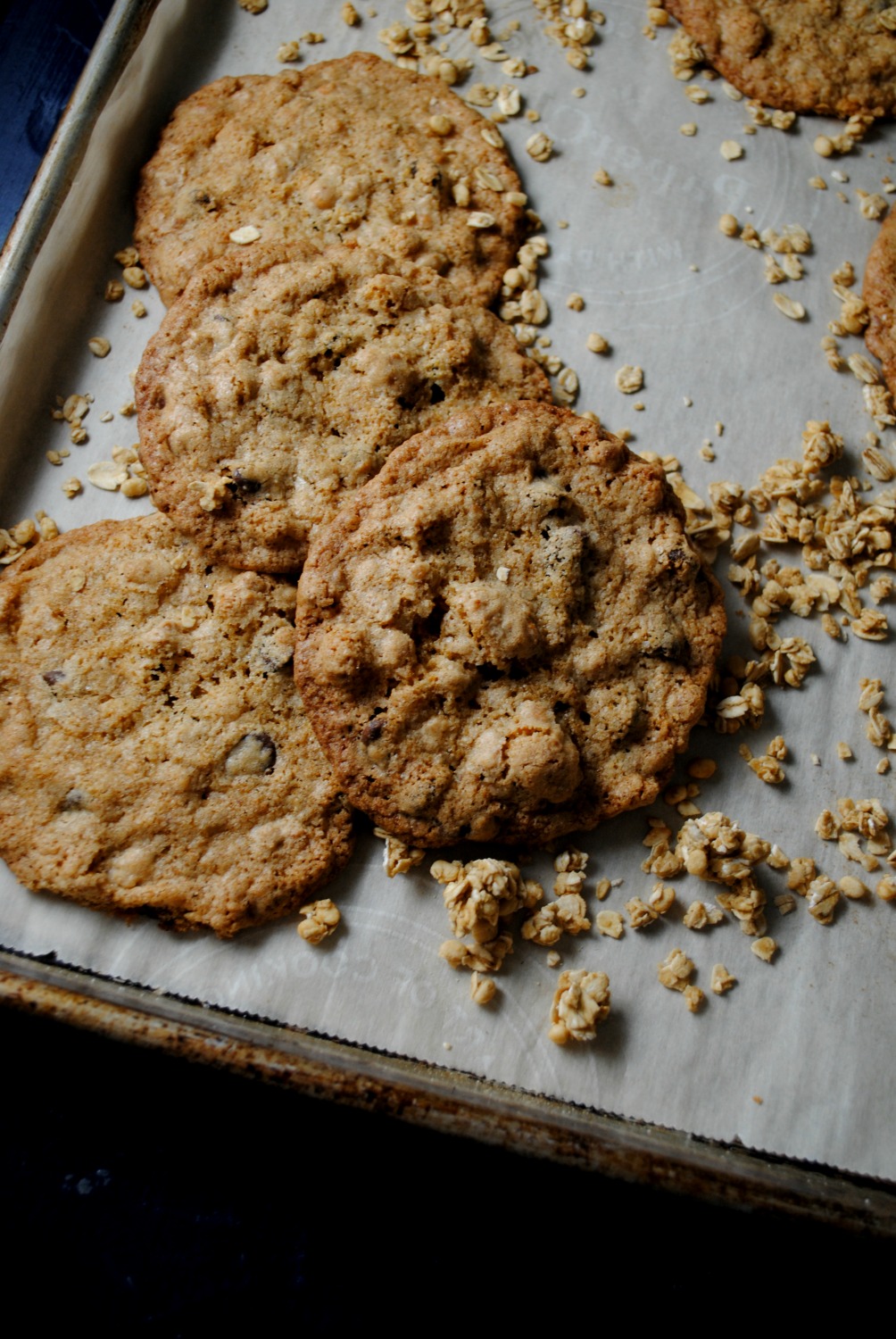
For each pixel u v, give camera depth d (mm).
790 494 433
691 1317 406
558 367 441
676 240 460
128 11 442
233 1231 408
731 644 423
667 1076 389
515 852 402
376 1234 409
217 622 402
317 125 446
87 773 391
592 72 474
